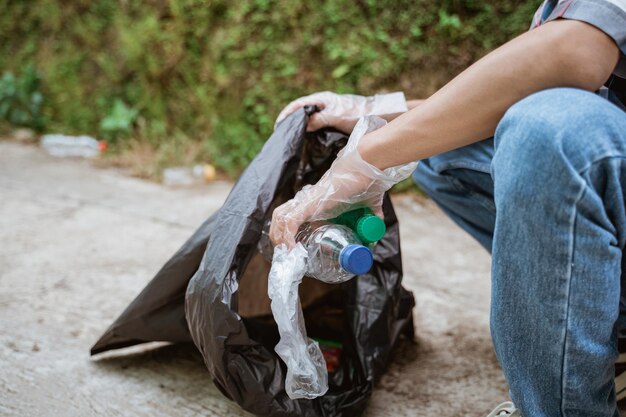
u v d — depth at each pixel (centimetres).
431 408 116
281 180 106
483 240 122
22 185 261
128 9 323
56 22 350
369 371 114
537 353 84
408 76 262
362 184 99
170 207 241
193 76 306
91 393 119
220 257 100
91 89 343
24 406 114
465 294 168
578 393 83
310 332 135
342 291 121
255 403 102
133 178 284
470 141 93
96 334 142
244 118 294
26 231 207
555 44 84
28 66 355
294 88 281
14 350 134
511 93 87
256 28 286
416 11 256
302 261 98
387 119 120
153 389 121
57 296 161
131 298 161
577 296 79
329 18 270
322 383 99
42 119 353
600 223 77
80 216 225
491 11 247
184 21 303
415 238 214
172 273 113
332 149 117
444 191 122
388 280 121
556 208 77
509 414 96
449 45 254
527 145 78
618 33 83
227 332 98
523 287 82
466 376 127
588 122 76
